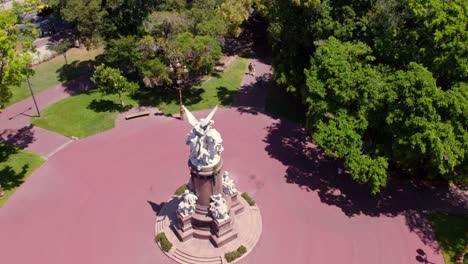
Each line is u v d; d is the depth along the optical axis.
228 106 61.78
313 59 48.28
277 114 60.03
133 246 40.16
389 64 45.31
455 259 38.59
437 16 40.19
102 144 54.09
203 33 59.75
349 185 47.31
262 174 48.88
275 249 39.69
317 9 49.03
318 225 42.25
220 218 38.19
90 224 42.47
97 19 57.94
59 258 39.00
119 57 59.31
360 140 43.06
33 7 52.47
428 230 41.72
